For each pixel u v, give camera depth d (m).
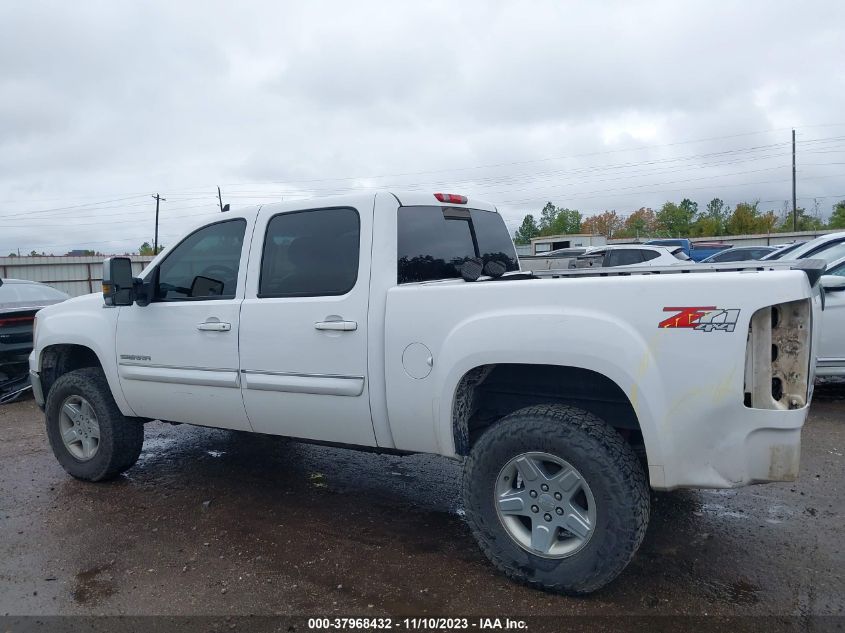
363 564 3.61
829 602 3.10
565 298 3.05
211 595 3.31
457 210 4.37
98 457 4.87
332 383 3.71
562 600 3.17
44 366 5.31
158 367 4.48
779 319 2.81
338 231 3.81
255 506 4.49
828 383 7.71
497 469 3.24
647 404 2.87
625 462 2.99
